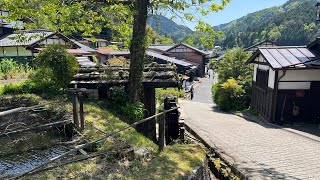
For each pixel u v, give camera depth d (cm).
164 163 453
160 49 4459
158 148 525
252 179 525
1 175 385
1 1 647
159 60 3312
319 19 1447
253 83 1627
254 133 959
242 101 1767
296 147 763
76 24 828
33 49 1872
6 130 535
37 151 483
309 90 1225
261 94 1441
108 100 810
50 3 656
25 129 499
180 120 855
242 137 884
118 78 844
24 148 499
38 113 656
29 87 802
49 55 762
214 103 2241
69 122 557
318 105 1234
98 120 626
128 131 599
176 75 870
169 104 823
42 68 787
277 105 1242
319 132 1018
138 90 801
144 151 490
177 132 812
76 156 439
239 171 571
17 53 1967
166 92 2136
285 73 1196
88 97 841
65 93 784
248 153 702
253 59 1571
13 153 476
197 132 951
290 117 1247
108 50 3416
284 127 1136
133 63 783
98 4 799
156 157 484
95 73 868
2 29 2252
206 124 1127
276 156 673
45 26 818
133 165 432
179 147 555
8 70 1279
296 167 594
